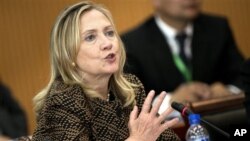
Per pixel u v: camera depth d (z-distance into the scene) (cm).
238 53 1368
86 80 640
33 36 1714
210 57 1327
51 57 644
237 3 1902
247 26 1923
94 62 621
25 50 1708
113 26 636
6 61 1697
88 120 621
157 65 1290
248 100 841
